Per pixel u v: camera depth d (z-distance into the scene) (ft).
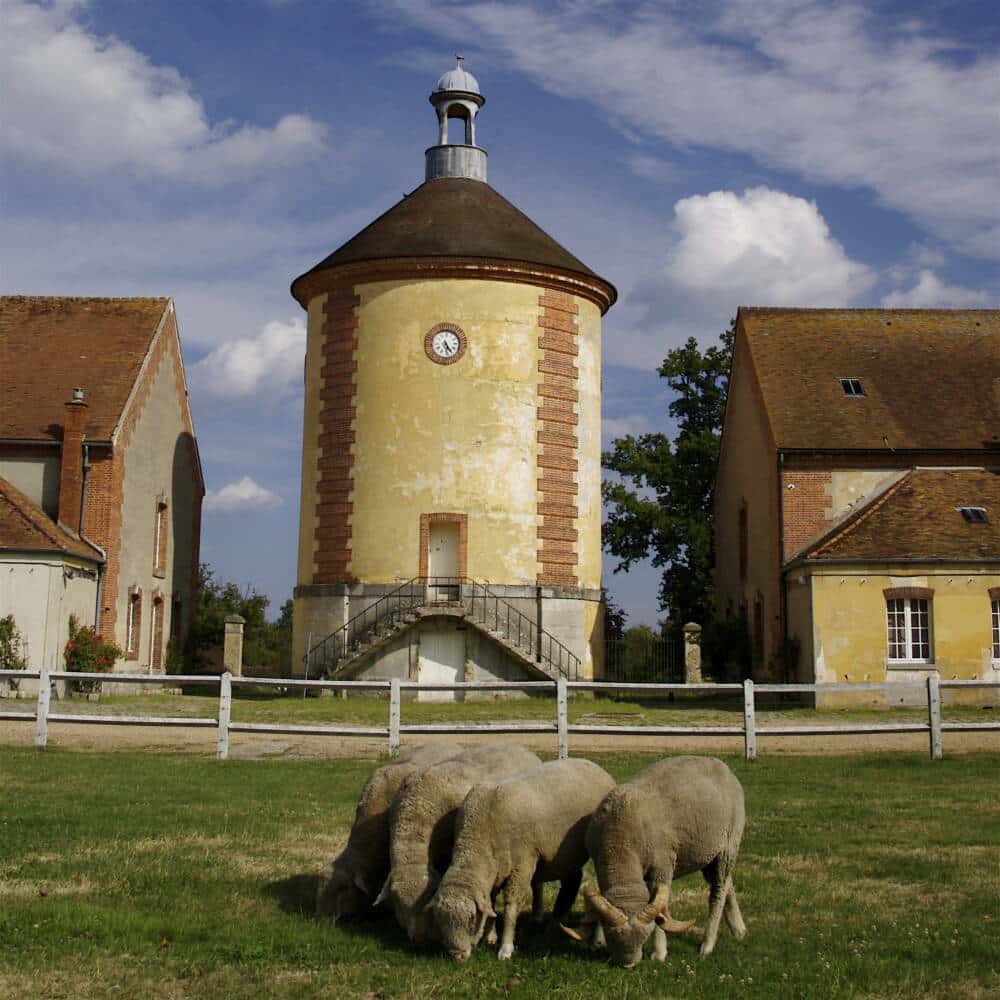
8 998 25.07
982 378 125.39
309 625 118.01
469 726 64.28
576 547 119.24
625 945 26.73
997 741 74.28
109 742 70.90
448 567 115.75
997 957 28.50
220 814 45.75
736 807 29.40
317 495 119.65
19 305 131.64
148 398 127.65
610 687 65.87
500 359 116.88
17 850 38.78
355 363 118.52
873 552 106.22
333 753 66.69
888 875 37.14
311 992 25.82
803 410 120.37
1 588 103.50
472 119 132.36
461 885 27.66
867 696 104.53
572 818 29.04
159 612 133.49
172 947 28.73
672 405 165.07
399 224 121.60
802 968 27.61
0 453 116.98
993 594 105.19
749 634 129.08
